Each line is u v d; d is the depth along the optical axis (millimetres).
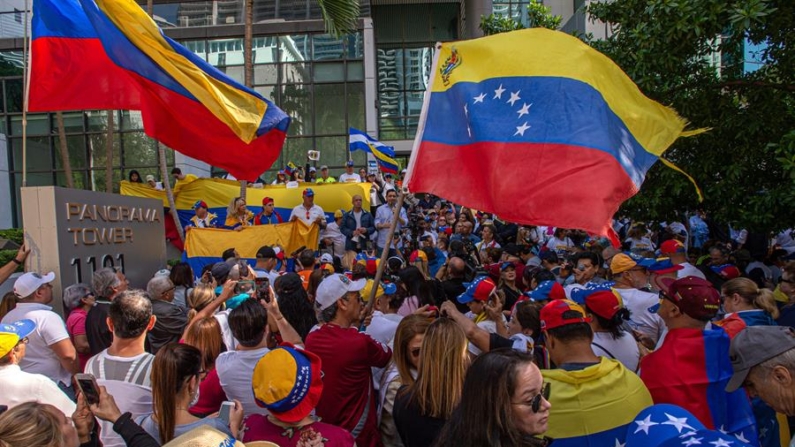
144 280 7559
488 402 2039
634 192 3943
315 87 21078
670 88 6582
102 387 2717
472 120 4355
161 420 2789
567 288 5102
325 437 2660
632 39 6551
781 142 5340
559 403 2576
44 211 5836
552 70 4312
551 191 3947
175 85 6133
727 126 6625
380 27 29016
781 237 10836
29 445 1901
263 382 2643
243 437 2699
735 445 1620
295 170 16578
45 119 20656
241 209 10648
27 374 3336
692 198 7387
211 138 6328
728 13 5539
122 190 12906
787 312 4746
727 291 4543
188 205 12992
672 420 1799
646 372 2982
